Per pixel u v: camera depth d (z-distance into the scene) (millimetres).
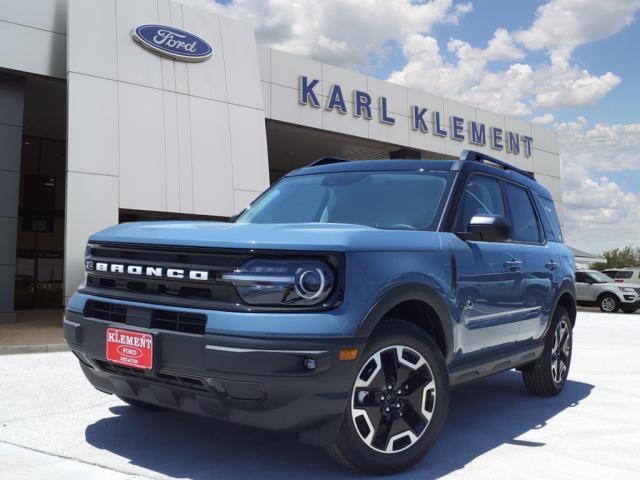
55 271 20594
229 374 2691
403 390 3146
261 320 2707
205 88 15570
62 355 7977
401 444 3117
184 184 14852
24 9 14070
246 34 16625
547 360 5062
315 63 20062
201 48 15555
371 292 2898
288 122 19359
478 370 3844
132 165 14109
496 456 3496
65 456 3314
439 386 3287
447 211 3701
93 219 13453
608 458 3494
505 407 4832
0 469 3072
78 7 13828
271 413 2740
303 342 2680
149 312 2996
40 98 16438
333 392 2756
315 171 4562
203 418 4125
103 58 14023
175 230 3186
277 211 4234
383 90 22000
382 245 3074
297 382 2680
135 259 3197
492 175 4410
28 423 4016
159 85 14805
